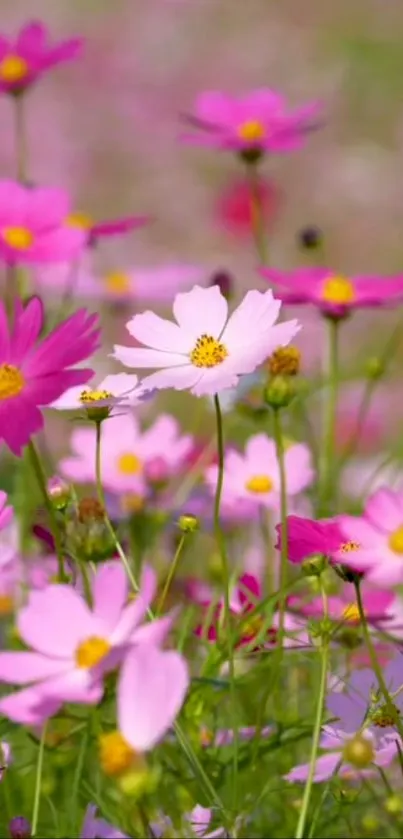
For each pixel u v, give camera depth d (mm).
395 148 5668
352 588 1599
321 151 5648
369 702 1490
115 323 3336
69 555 1539
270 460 1729
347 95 6129
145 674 1307
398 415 2588
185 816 1495
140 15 7043
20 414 1444
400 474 2037
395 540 1452
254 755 1515
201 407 1901
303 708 1659
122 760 1300
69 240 1857
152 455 1809
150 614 1465
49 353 1458
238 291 3545
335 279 1780
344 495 1938
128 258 4551
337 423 2432
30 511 1823
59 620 1382
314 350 3111
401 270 4848
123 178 5461
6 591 1704
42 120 5828
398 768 1612
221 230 4434
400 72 6320
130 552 1741
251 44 6770
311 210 5180
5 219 1867
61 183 5414
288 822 1580
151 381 1469
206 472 1742
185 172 5516
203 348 1476
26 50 2020
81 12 7059
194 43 6723
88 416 1487
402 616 1686
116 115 6008
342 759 1466
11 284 1859
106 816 1525
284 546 1477
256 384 1854
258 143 2004
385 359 1892
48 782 1590
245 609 1592
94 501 1486
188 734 1548
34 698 1354
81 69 6352
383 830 1595
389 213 5164
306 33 6844
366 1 6988
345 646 1569
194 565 1874
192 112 6062
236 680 1549
